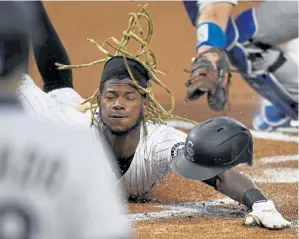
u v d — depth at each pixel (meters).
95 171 6.07
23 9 6.19
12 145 5.99
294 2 27.30
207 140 15.69
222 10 23.39
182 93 34.50
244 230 15.34
